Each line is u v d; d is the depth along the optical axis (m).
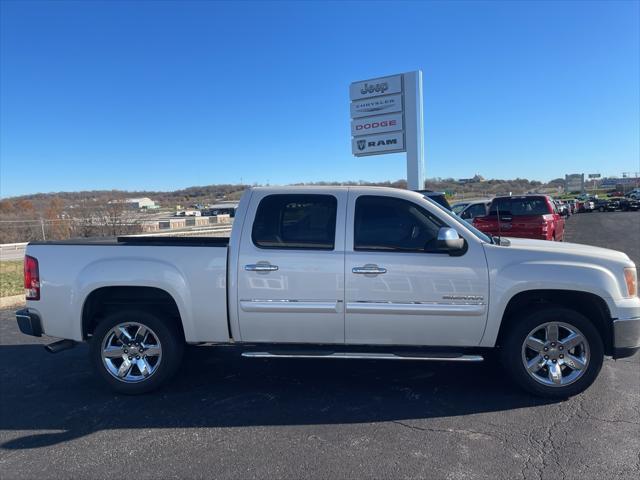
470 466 3.39
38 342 6.84
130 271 4.61
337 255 4.50
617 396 4.55
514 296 4.51
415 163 16.86
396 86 16.89
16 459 3.59
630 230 26.36
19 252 23.31
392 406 4.44
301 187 4.76
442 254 4.46
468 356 4.46
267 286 4.54
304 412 4.34
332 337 4.58
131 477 3.32
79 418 4.29
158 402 4.61
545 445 3.66
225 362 5.75
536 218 12.26
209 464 3.47
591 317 4.74
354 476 3.29
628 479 3.21
